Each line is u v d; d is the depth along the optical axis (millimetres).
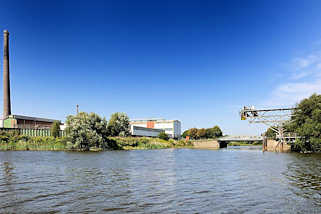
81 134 88875
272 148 83562
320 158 51156
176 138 183750
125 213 15375
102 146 94750
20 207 16578
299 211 15680
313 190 21109
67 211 15766
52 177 28219
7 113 120750
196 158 57344
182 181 25969
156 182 25391
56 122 103062
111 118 134250
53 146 87938
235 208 16297
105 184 24234
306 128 63250
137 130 145750
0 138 88062
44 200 18250
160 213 15367
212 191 21125
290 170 33312
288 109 72500
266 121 75312
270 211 15703
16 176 28781
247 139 124062
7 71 122625
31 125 115438
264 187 22500
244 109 76375
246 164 42312
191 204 17266
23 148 84062
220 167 38562
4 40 122500
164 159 54188
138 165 41469
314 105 65000
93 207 16578
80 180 26391
